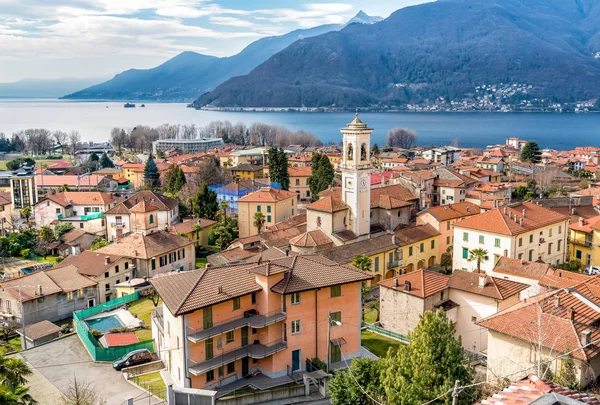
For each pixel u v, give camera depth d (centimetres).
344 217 11081
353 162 10925
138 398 5750
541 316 4984
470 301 7194
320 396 5788
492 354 5131
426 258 11212
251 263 6581
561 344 4647
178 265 11131
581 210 11850
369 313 8612
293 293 6100
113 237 13650
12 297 8712
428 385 4547
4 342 8175
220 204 16188
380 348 7100
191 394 5056
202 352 5766
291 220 13312
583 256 10244
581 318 5066
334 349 6525
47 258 12888
